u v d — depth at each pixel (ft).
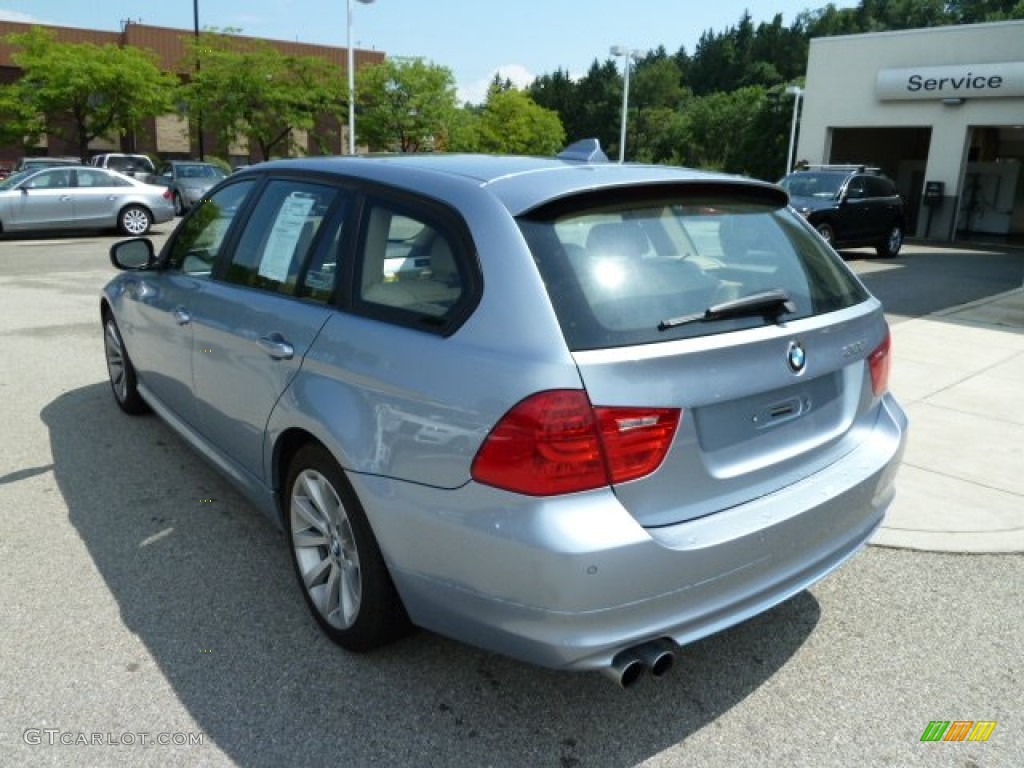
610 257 8.23
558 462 7.27
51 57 108.17
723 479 8.20
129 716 8.75
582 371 7.34
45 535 12.75
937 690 9.47
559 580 7.25
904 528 13.42
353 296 9.52
